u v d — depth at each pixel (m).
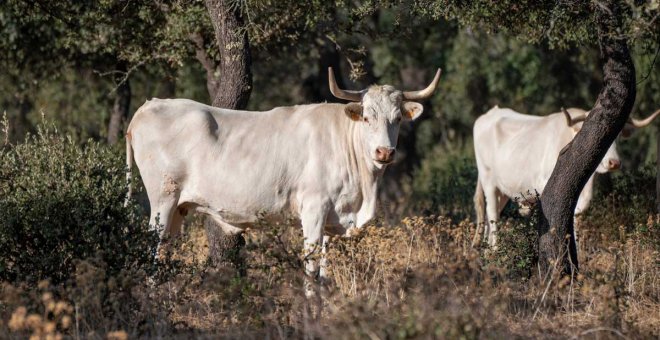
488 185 42.81
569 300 25.44
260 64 62.34
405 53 66.06
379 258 26.53
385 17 57.09
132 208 25.47
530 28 32.38
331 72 28.14
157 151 28.77
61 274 24.25
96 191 25.27
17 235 24.52
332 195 28.22
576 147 28.09
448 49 67.56
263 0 32.12
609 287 23.72
